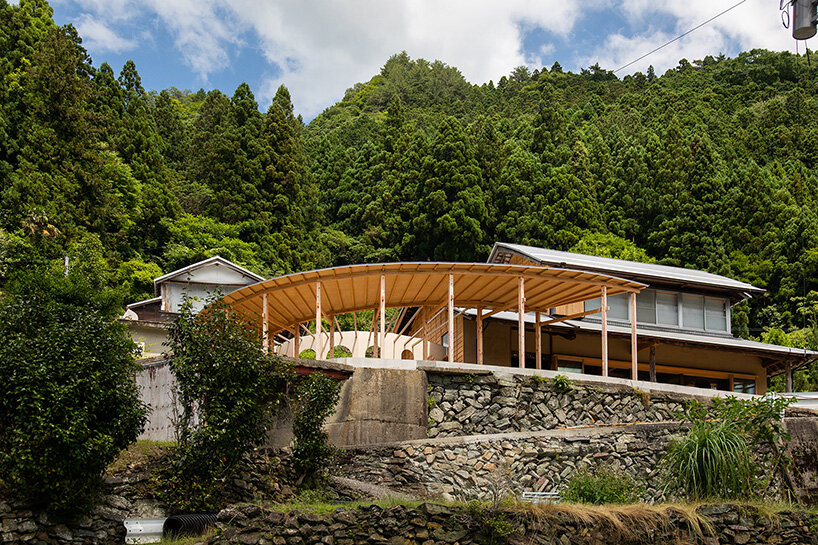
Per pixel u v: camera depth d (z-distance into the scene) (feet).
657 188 149.89
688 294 81.82
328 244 141.28
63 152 96.68
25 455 31.19
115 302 47.24
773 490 43.06
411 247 138.62
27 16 120.16
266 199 132.36
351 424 47.11
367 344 78.38
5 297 42.01
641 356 78.48
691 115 201.67
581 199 143.43
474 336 72.74
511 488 45.09
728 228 140.36
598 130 196.75
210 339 38.63
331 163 172.55
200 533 33.91
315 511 32.22
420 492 43.45
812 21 34.99
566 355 75.10
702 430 39.32
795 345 105.09
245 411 37.81
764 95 244.22
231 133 134.21
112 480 36.37
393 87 326.65
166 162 152.35
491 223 140.05
